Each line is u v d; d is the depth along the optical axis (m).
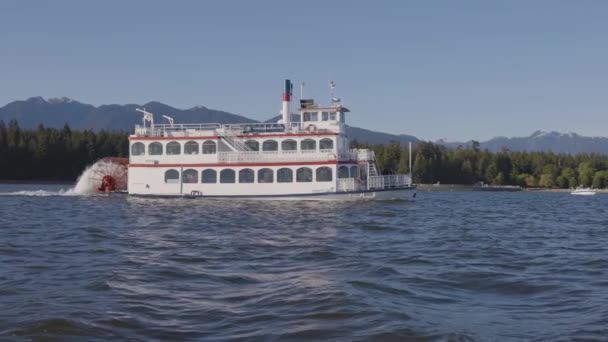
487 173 187.88
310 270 21.02
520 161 197.88
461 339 12.51
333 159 57.72
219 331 12.99
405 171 172.50
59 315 14.04
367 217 45.09
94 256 24.12
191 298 16.20
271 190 58.44
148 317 14.11
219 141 59.66
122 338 12.48
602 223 46.59
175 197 60.47
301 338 12.49
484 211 61.62
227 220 41.34
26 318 13.84
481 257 25.73
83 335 12.63
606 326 13.79
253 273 20.31
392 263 23.30
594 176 184.00
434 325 13.63
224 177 59.41
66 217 43.09
